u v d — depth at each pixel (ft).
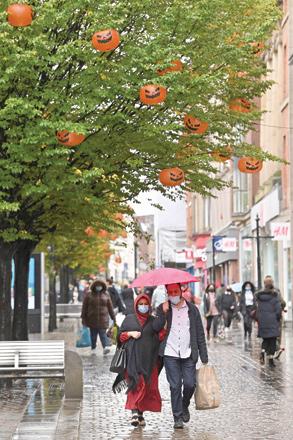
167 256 374.84
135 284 49.96
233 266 255.50
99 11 68.33
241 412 55.67
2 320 74.64
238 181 235.81
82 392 62.18
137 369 50.21
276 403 59.67
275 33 175.11
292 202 155.22
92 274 249.55
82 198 75.51
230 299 131.64
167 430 49.16
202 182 84.28
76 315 201.46
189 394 49.98
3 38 64.34
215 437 46.52
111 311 105.60
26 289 88.74
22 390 68.74
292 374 79.15
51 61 67.51
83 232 95.81
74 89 70.85
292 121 155.74
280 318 88.38
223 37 76.69
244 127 86.33
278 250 177.27
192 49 76.07
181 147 78.48
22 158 68.49
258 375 78.54
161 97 67.36
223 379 75.56
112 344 114.93
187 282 49.60
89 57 68.74
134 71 70.13
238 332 152.35
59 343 62.44
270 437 46.21
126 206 87.30
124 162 77.51
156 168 79.51
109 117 70.90
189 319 49.88
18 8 62.75
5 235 73.26
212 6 73.00
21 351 62.54
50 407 57.62
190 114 75.72
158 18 72.64
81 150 72.59
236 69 79.20
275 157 84.79
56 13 66.74
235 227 249.55
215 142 90.89
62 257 178.60
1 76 66.74
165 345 49.55
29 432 46.96
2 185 69.97
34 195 72.90
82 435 47.62
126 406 50.55
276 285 183.11
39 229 86.28
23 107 66.13
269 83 83.71
